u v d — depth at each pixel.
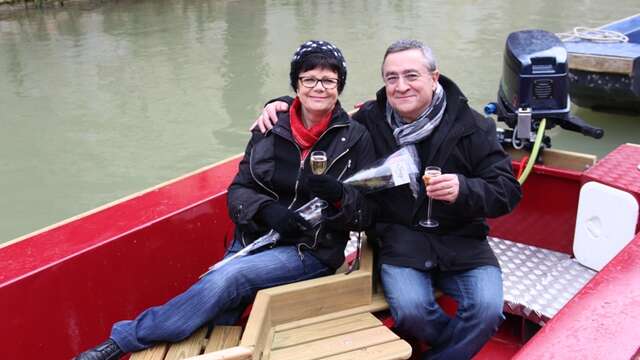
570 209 3.06
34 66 11.14
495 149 2.41
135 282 2.50
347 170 2.39
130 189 6.68
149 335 2.13
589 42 7.23
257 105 8.96
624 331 1.59
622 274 1.84
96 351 2.10
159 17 15.48
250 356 1.80
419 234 2.45
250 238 2.44
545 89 3.08
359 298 2.33
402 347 2.08
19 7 16.31
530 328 2.81
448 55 10.90
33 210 6.30
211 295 2.15
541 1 16.27
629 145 3.23
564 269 3.00
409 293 2.30
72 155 7.50
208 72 10.58
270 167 2.40
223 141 7.82
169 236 2.60
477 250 2.43
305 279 2.33
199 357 1.74
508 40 3.36
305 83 2.32
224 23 14.61
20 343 2.18
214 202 2.76
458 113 2.42
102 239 2.39
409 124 2.41
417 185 2.42
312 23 14.30
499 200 2.31
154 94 9.49
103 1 17.45
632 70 6.66
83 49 12.30
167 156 7.42
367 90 9.16
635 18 8.38
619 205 2.77
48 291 2.23
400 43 2.39
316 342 2.11
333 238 2.37
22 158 7.38
